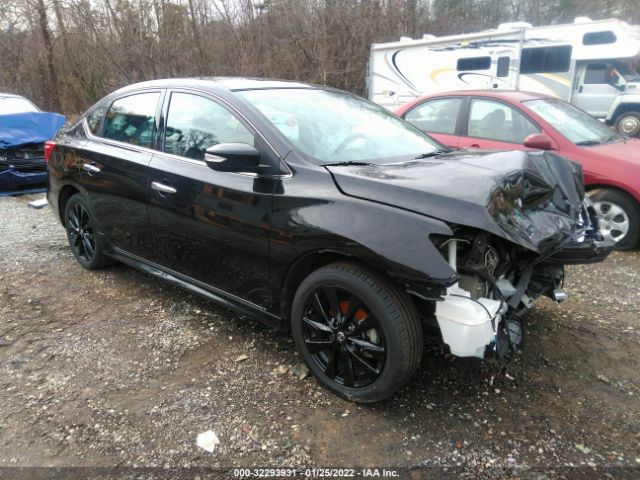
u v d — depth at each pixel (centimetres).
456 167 276
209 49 1695
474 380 291
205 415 264
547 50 1252
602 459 234
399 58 1427
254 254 293
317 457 236
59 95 1866
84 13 1681
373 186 254
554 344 330
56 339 340
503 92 610
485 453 238
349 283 253
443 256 234
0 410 270
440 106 642
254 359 314
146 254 380
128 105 401
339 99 374
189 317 368
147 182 353
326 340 275
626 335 341
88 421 261
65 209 466
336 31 1736
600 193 516
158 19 1645
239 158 275
